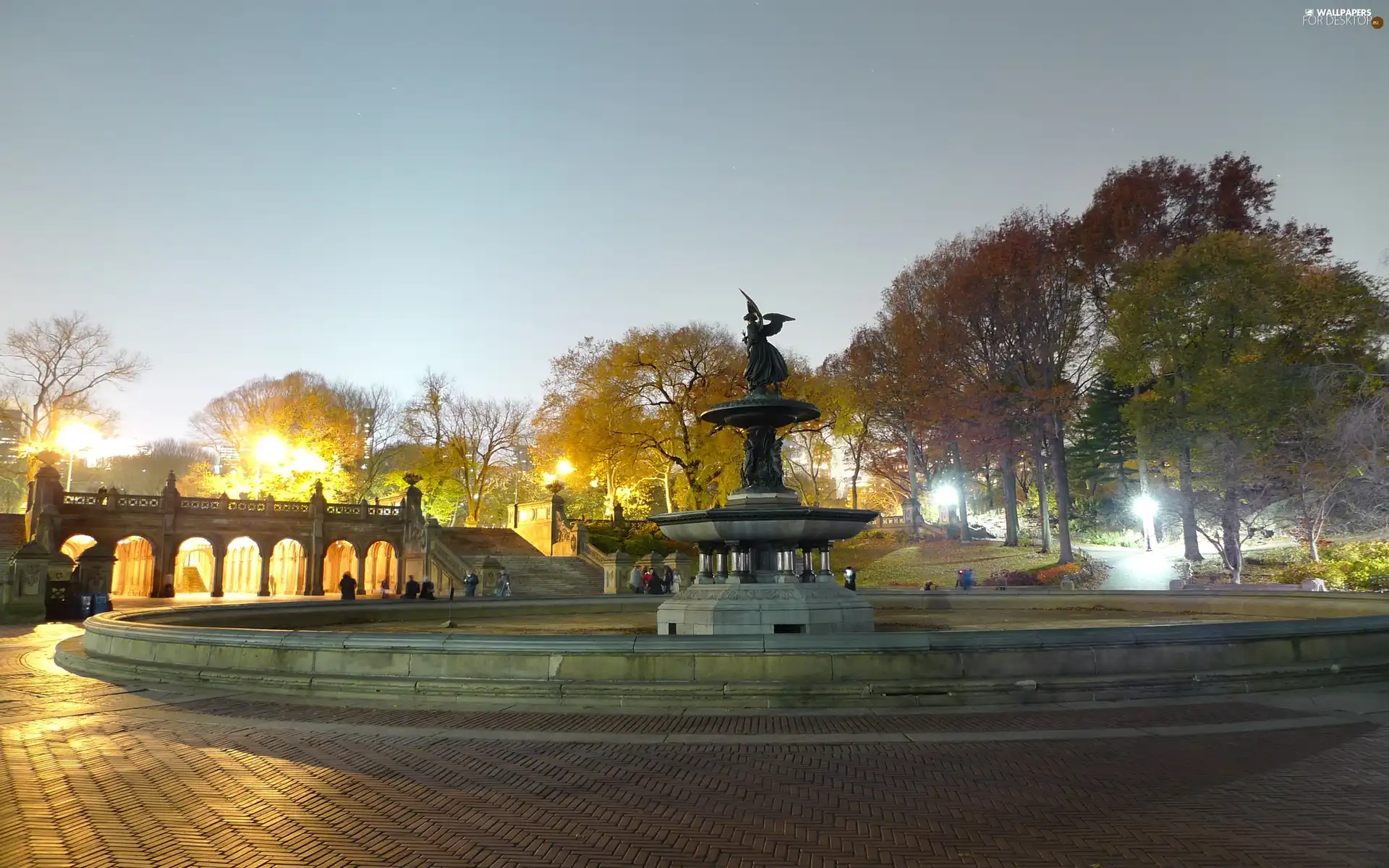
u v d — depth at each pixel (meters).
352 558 59.12
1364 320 37.19
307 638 13.14
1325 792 7.24
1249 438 38.81
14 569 31.03
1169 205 47.28
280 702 12.19
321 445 69.31
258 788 7.72
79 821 6.76
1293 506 42.16
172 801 7.34
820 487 72.94
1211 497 42.12
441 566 51.09
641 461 55.84
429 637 12.64
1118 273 45.91
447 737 9.84
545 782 7.88
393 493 81.25
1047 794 7.29
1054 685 11.54
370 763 8.64
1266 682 12.26
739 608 16.73
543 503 59.19
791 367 54.22
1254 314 38.62
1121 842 6.07
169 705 12.09
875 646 11.70
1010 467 55.50
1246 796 7.14
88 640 16.89
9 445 75.69
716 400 50.53
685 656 11.80
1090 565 45.50
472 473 74.19
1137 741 9.30
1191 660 12.35
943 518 77.94
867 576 51.88
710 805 7.09
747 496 18.08
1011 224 50.88
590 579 49.12
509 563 49.84
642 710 11.35
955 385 51.66
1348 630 13.30
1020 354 48.72
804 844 6.11
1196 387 40.03
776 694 11.38
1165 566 44.19
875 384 58.41
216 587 51.31
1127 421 47.06
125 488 109.44
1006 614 24.17
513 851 6.05
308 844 6.23
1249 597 24.19
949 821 6.60
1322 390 35.53
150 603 44.75
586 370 53.34
